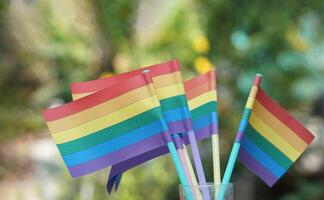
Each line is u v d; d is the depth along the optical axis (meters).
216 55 4.46
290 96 4.87
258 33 4.47
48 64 4.34
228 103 4.71
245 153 1.66
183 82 1.63
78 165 1.50
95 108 1.51
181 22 4.14
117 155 1.51
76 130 1.50
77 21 4.14
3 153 4.68
